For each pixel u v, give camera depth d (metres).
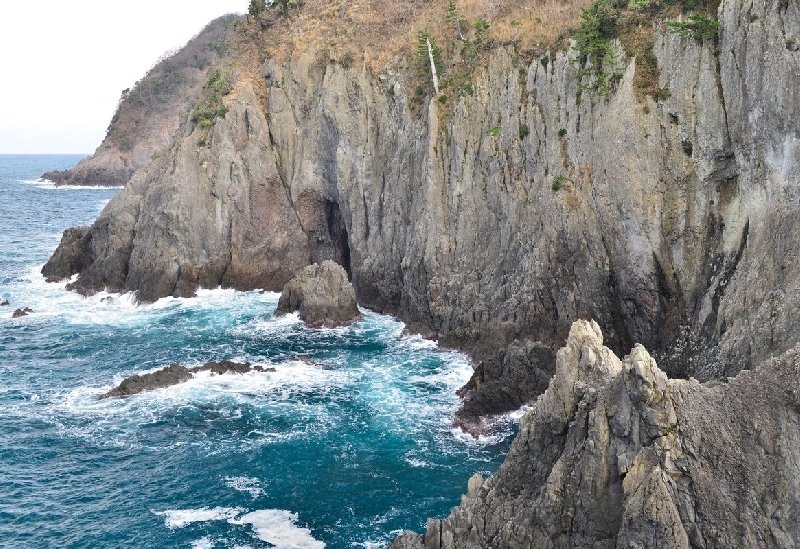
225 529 33.78
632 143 44.56
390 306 64.81
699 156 42.25
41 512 35.31
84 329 63.19
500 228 54.31
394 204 64.69
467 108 58.62
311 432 42.66
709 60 41.59
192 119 79.88
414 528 33.38
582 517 23.64
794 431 22.56
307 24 80.06
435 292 57.38
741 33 38.56
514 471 26.80
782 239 34.44
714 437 22.88
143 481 37.97
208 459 40.00
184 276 72.31
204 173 75.00
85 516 35.03
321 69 75.50
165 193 73.62
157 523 34.34
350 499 35.81
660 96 44.06
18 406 47.22
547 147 51.81
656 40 45.47
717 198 42.03
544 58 53.44
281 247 74.62
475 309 53.16
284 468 38.81
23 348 58.41
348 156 70.12
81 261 81.75
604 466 23.67
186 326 63.00
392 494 36.09
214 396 48.00
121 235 75.69
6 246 104.88
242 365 52.22
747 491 21.98
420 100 65.25
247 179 75.06
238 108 76.25
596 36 48.41
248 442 41.75
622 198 44.88
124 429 43.84
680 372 41.25
